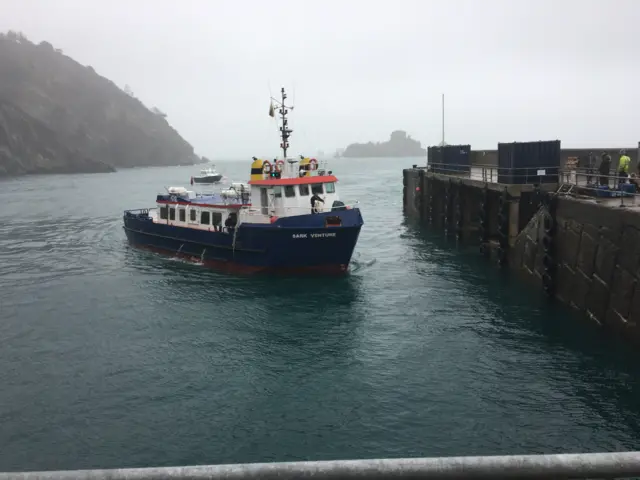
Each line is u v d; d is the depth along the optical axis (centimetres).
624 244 1781
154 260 3222
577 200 2125
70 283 2736
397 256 3278
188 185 10738
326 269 2727
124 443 1310
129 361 1770
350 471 232
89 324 2125
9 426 1389
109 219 5184
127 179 12938
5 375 1675
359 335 1961
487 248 3225
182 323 2117
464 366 1678
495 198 3291
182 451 1276
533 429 1327
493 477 234
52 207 6306
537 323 2022
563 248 2222
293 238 2606
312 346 1869
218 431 1354
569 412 1397
